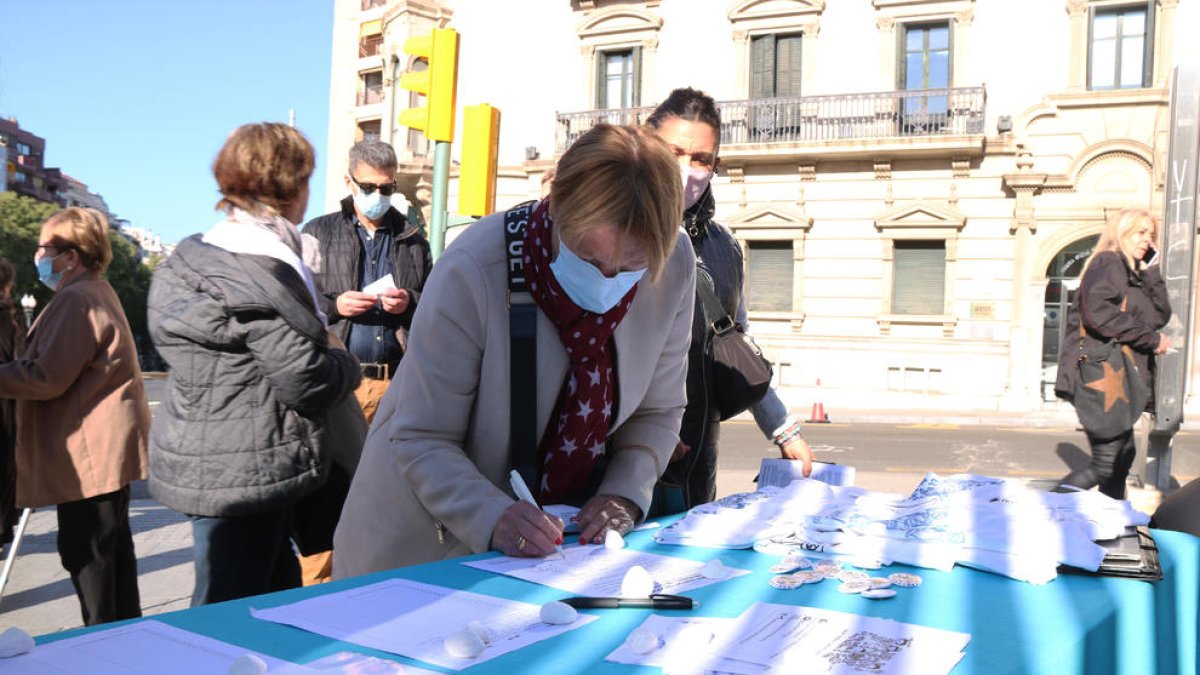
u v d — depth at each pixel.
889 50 19.97
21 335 4.69
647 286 1.95
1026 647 1.16
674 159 1.69
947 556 1.60
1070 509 1.90
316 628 1.23
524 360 1.85
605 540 1.80
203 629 1.21
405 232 4.24
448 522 1.79
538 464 1.95
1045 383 19.12
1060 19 18.88
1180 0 18.05
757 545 1.77
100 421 3.18
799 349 20.33
